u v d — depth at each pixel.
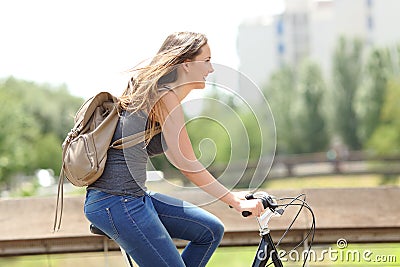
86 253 11.70
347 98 117.25
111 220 7.81
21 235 11.55
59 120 97.19
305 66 121.44
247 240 11.45
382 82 113.69
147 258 7.91
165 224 8.41
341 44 120.06
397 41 115.50
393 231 11.44
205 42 8.12
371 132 112.75
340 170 94.88
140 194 7.90
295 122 120.25
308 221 11.41
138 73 8.05
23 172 61.94
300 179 92.31
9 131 59.31
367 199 11.69
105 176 7.87
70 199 11.89
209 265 16.08
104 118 8.05
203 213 8.43
